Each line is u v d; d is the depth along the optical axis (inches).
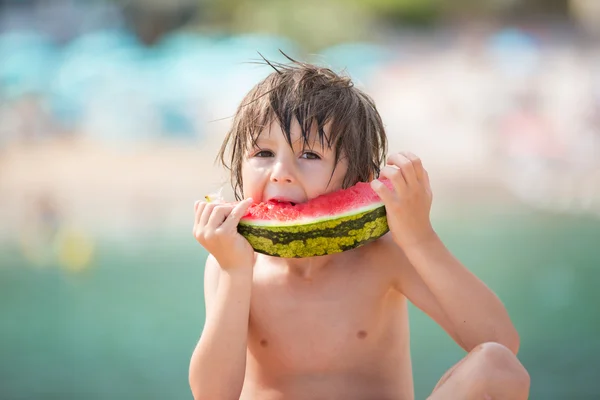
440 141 862.5
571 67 1135.6
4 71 1026.7
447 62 1273.4
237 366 131.5
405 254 141.4
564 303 398.3
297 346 139.9
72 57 1131.3
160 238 538.0
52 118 906.7
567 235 538.3
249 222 132.9
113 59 1115.3
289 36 1352.1
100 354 343.3
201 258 498.9
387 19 1603.1
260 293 142.9
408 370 145.2
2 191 652.7
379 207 132.8
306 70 144.6
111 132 904.9
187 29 1504.7
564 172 717.9
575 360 318.0
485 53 1309.1
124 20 1494.8
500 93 928.9
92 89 960.3
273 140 136.5
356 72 1174.3
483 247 503.5
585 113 826.8
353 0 1456.7
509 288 422.3
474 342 132.8
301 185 134.8
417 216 132.6
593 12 1567.4
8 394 293.4
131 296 429.4
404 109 991.6
